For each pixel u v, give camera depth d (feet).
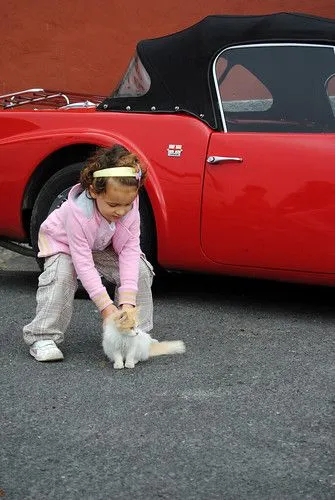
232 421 14.30
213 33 18.56
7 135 19.93
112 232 16.07
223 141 18.25
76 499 12.53
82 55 28.32
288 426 14.17
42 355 16.25
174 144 18.56
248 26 18.44
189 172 18.44
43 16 28.32
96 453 13.48
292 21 18.30
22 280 21.65
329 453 13.48
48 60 28.43
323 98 18.02
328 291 20.63
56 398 14.99
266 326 18.22
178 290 20.52
